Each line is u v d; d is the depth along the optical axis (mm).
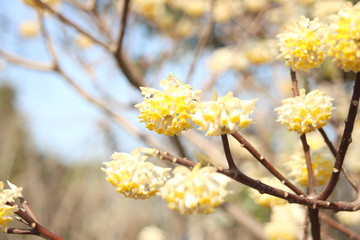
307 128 1610
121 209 6371
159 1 4441
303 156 2074
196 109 1376
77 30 3314
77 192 6043
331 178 1590
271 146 4652
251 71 4711
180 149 3961
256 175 4258
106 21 4277
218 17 4812
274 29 4316
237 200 4285
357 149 3572
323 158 2029
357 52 1244
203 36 3801
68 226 6391
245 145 1561
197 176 1312
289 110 1619
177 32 4910
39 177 6332
